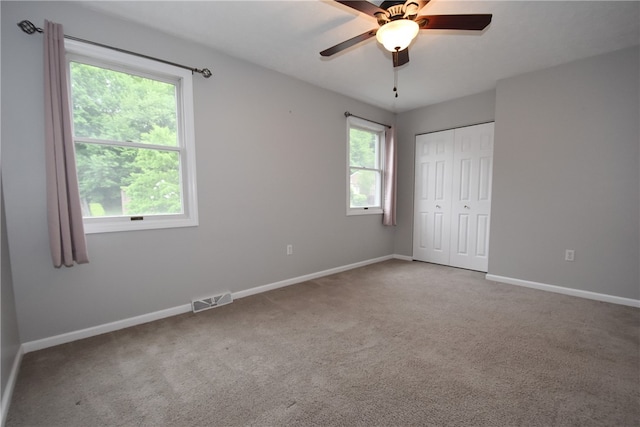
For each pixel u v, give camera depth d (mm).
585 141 2883
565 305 2736
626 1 1989
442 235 4352
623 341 2047
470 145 3977
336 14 2164
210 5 2055
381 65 3021
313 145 3590
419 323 2373
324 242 3805
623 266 2744
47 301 2008
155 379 1666
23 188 1896
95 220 2213
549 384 1594
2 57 1801
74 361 1842
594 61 2805
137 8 2082
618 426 1307
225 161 2814
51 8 1946
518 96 3260
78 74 2117
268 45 2621
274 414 1396
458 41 2533
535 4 2033
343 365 1794
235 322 2410
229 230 2883
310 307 2727
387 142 4566
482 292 3127
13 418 1379
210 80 2674
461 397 1500
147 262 2414
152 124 2447
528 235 3268
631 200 2686
